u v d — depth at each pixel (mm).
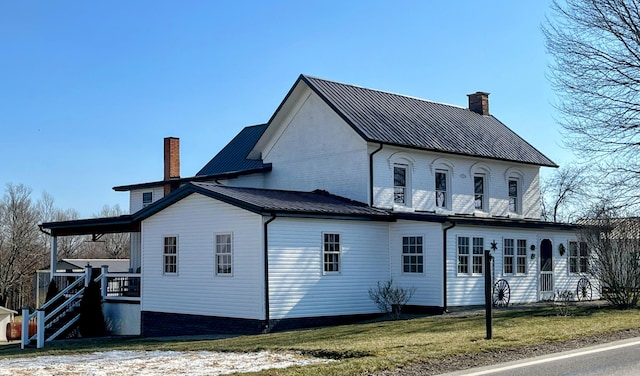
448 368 12227
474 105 39125
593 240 26562
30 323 29344
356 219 26266
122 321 29578
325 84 31422
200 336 24000
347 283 25891
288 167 31984
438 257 26281
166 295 27000
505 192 34906
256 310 23359
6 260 65938
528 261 30609
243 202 23562
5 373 14086
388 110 32125
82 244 86875
